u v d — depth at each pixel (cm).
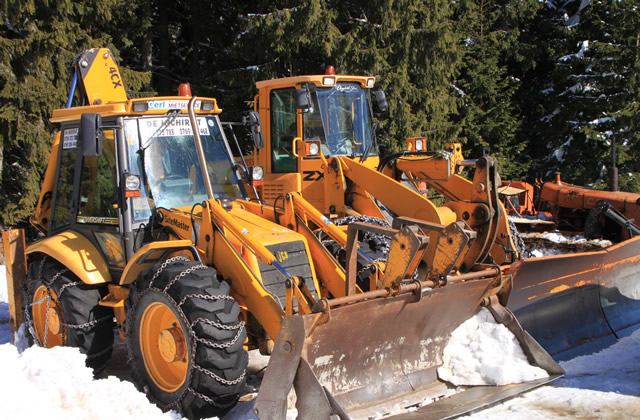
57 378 391
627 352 551
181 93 571
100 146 480
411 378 459
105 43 1373
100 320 524
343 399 417
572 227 1017
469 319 499
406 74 1458
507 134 1869
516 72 2214
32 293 570
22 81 1238
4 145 1252
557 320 562
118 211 519
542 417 423
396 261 407
